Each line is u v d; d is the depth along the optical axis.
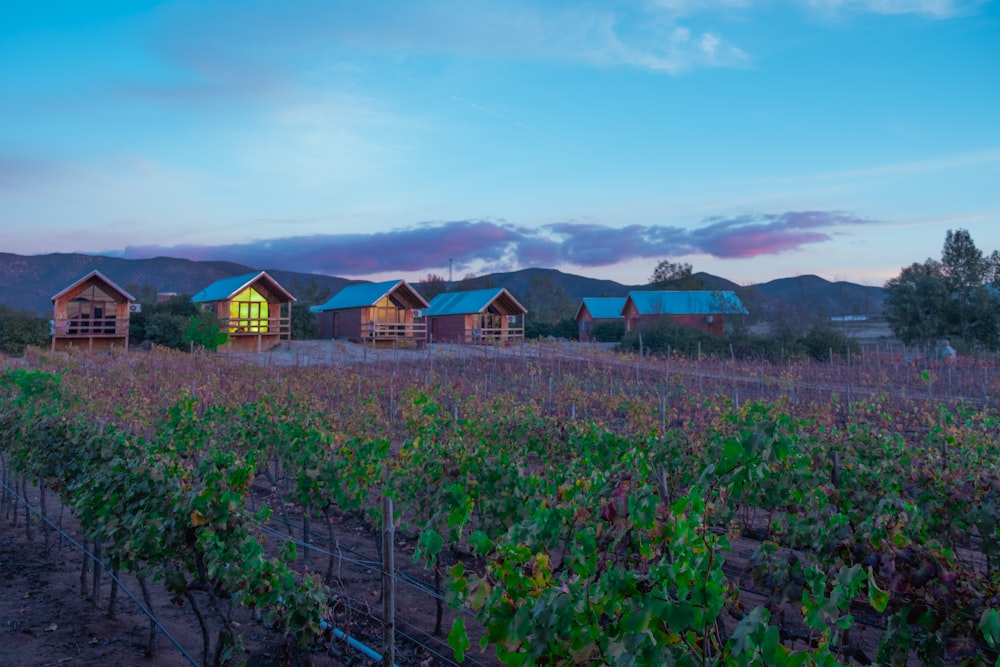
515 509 6.17
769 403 16.11
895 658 3.87
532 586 3.18
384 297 43.06
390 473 7.81
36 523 9.88
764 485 7.26
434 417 11.38
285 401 15.47
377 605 7.05
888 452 8.27
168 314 40.69
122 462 5.70
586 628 2.78
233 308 40.09
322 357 33.00
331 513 10.75
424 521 7.14
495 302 46.84
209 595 5.02
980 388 23.59
